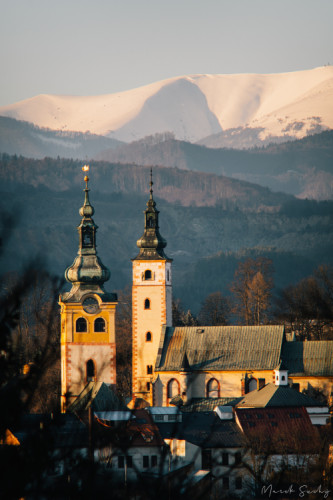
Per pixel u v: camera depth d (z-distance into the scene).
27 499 84.12
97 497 86.69
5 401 84.94
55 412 89.12
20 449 85.44
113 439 92.12
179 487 90.50
